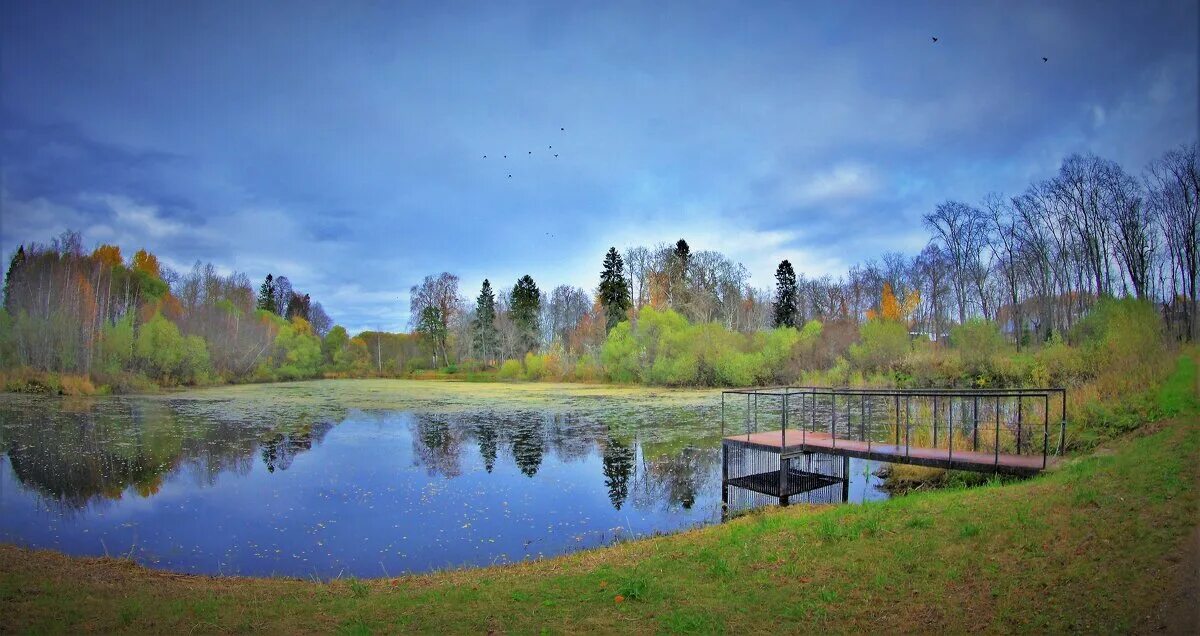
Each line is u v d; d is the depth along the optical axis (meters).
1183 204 14.28
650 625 6.16
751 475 15.41
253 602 7.87
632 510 14.36
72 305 46.19
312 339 76.31
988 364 29.38
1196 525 6.18
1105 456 10.10
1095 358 18.42
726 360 45.81
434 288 83.31
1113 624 4.89
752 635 5.75
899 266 66.00
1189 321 14.30
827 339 45.09
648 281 72.69
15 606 7.46
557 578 8.21
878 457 12.98
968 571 6.43
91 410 34.91
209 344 60.09
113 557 11.13
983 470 11.38
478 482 17.33
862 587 6.53
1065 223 29.77
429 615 6.89
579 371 59.59
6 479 17.91
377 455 21.47
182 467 19.55
